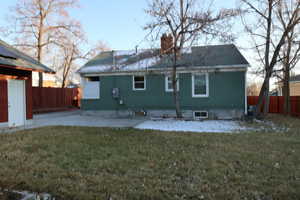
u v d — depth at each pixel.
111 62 13.16
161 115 11.76
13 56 8.04
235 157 4.24
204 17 8.82
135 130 7.33
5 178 3.13
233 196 2.63
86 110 12.86
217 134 6.64
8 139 5.78
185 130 7.47
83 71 12.48
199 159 4.11
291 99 13.04
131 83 12.16
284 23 10.48
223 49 12.39
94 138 5.96
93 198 2.58
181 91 11.44
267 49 10.06
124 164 3.82
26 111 8.88
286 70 11.01
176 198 2.59
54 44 21.08
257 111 10.38
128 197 2.61
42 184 2.94
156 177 3.26
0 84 7.68
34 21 19.84
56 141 5.55
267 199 2.59
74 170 3.51
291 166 3.72
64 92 18.73
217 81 10.95
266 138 6.03
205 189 2.83
